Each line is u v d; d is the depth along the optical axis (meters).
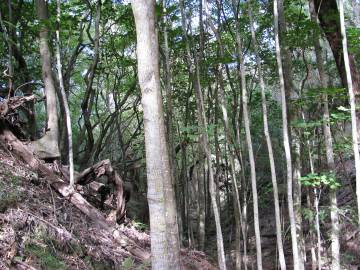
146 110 3.26
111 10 8.55
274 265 8.22
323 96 4.76
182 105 9.09
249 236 9.78
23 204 4.66
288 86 5.04
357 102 5.98
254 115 10.26
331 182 4.61
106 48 9.73
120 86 10.99
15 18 8.11
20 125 6.29
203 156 7.70
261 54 8.65
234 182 5.91
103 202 6.12
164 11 5.82
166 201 3.28
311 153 6.33
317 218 5.88
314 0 5.82
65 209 5.16
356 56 6.31
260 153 10.88
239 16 7.82
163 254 3.24
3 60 8.42
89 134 9.16
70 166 5.58
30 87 8.12
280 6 5.13
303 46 5.89
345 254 6.82
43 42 6.17
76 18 8.02
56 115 6.15
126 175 10.55
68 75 8.73
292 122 4.77
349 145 5.24
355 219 6.77
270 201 10.71
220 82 5.61
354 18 10.53
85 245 4.77
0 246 3.95
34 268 3.96
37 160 5.56
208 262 6.30
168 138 6.43
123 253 5.10
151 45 3.24
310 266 7.06
